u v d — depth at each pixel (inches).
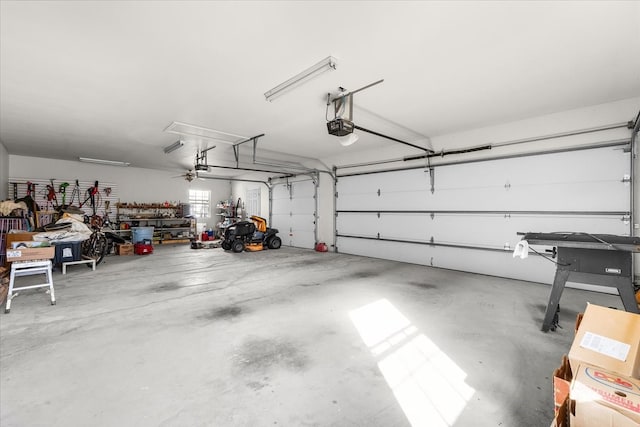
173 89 128.3
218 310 122.8
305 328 104.4
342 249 288.5
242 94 133.2
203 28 85.3
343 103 135.9
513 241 179.3
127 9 76.8
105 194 334.3
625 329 48.1
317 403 64.2
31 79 118.6
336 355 85.3
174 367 78.4
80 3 74.4
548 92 133.6
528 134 171.5
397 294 146.3
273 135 206.7
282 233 365.4
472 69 111.2
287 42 92.6
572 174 158.9
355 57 101.8
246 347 89.9
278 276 185.9
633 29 85.7
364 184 266.5
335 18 80.8
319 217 313.6
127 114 161.5
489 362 81.7
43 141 224.5
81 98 138.6
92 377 73.4
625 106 142.3
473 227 196.7
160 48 96.0
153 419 58.8
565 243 96.3
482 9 77.3
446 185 210.4
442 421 58.9
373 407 63.1
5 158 255.0
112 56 101.0
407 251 234.5
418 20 81.7
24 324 106.8
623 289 92.8
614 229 147.1
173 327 105.0
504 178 182.7
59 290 152.5
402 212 237.3
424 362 81.7
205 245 336.5
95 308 124.6
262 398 65.7
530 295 145.2
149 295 144.3
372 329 103.8
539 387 70.2
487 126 186.7
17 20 81.1
